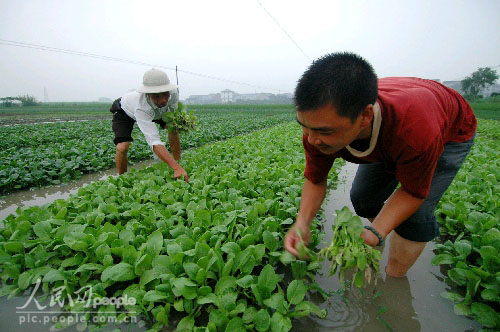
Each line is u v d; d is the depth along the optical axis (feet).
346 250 5.07
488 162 18.75
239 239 8.00
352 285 7.66
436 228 6.82
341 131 4.35
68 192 16.47
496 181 14.20
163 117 14.98
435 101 5.31
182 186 12.27
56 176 18.74
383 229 5.52
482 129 48.78
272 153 20.76
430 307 6.99
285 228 9.64
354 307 6.98
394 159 5.29
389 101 4.80
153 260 7.02
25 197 15.67
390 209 5.60
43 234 8.62
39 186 17.21
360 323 6.55
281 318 5.91
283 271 8.23
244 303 6.56
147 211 10.27
